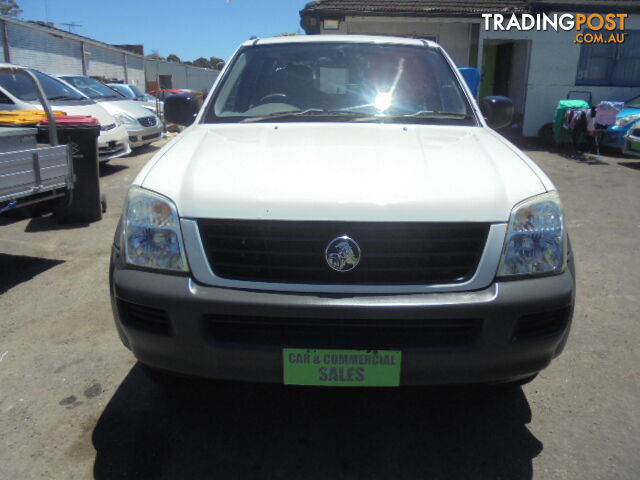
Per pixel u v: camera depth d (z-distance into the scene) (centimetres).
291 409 277
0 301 400
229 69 362
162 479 228
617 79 1384
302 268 209
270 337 211
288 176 224
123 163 1034
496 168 237
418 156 245
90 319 372
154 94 2073
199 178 227
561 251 221
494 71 1582
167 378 267
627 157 1142
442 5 1333
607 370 310
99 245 533
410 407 279
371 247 209
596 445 248
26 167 383
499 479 228
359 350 207
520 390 292
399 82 346
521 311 206
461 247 211
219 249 213
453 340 210
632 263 487
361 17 1252
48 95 890
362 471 234
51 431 256
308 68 355
